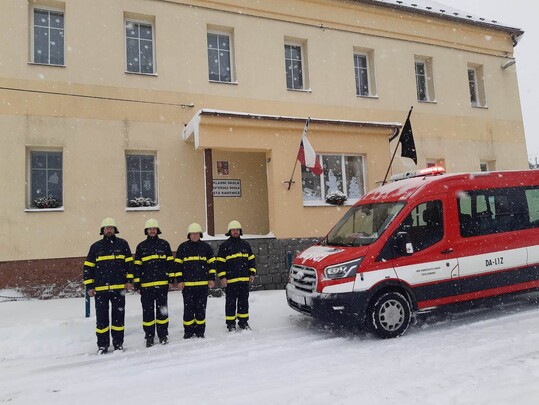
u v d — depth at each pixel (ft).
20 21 33.04
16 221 31.35
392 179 27.25
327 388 13.57
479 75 54.24
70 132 33.50
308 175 36.68
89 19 35.12
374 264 19.92
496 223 22.90
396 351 17.31
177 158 36.55
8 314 26.22
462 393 12.16
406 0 52.39
